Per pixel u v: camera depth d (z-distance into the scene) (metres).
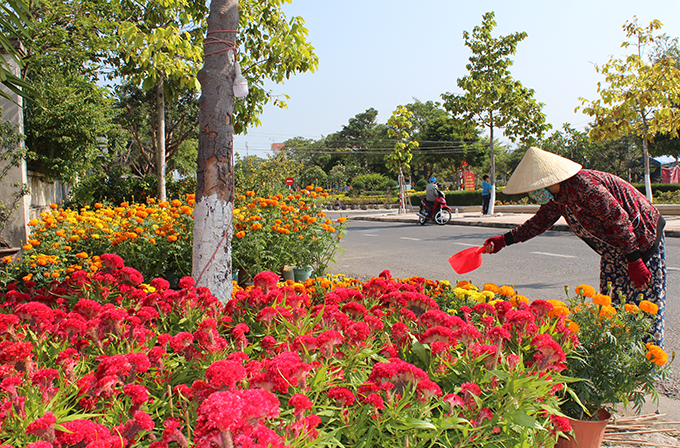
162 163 15.12
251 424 1.42
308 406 1.63
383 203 43.12
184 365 2.30
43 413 1.80
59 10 8.68
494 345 2.24
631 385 2.53
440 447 1.95
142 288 3.63
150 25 6.57
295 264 6.54
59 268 5.46
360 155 84.19
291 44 5.77
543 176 2.94
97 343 2.45
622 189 3.05
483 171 70.69
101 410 1.94
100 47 9.12
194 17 6.72
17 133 8.14
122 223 6.23
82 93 11.20
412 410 1.88
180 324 2.91
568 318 2.77
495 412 1.94
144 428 1.69
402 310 2.76
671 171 36.16
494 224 16.73
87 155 11.26
